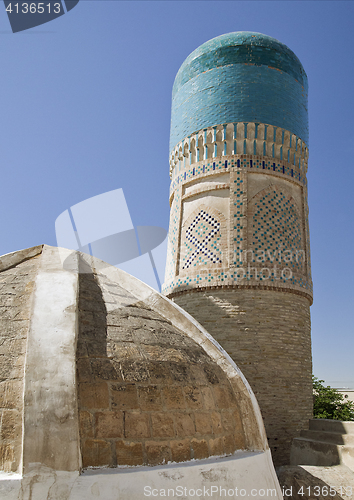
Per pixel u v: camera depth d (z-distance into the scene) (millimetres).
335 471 9742
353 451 10094
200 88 16469
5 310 5547
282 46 16562
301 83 16859
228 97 15750
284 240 14938
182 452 4930
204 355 6500
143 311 6617
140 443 4680
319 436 11609
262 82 15781
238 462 5254
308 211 16562
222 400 5930
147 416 4898
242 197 14836
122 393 4895
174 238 16203
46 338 4930
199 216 15445
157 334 6164
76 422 4328
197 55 16953
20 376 4723
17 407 4508
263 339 13617
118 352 5340
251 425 5988
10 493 3865
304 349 14336
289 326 14117
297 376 13773
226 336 13641
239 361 13359
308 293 14992
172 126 17688
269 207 15000
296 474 9688
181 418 5180
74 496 3961
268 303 14016
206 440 5273
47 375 4559
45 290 5680
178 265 15641
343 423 11461
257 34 16531
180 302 14867
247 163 15180
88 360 4992
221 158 15406
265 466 5582
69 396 4445
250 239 14461
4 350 5008
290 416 13195
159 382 5305
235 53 16078
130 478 4289
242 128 15344
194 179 15875
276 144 15617
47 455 4074
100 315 5840
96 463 4332
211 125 15781
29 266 6543
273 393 13195
